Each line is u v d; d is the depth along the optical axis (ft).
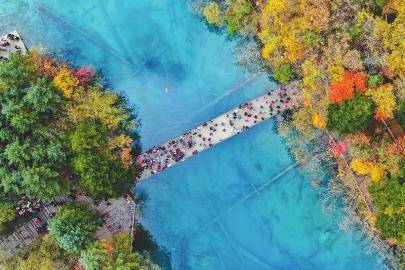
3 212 132.46
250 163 145.07
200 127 144.36
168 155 144.46
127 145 139.64
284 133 140.56
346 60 118.52
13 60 131.34
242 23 139.44
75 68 144.46
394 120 125.80
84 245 132.46
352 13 121.39
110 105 143.33
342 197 139.13
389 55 118.93
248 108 143.43
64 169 134.21
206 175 145.38
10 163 127.03
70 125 134.10
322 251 145.18
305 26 120.88
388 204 120.26
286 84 141.08
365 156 122.93
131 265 130.31
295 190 144.87
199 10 143.23
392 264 138.92
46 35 145.38
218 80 144.77
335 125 123.34
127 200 143.74
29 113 129.29
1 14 144.87
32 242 136.46
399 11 118.11
